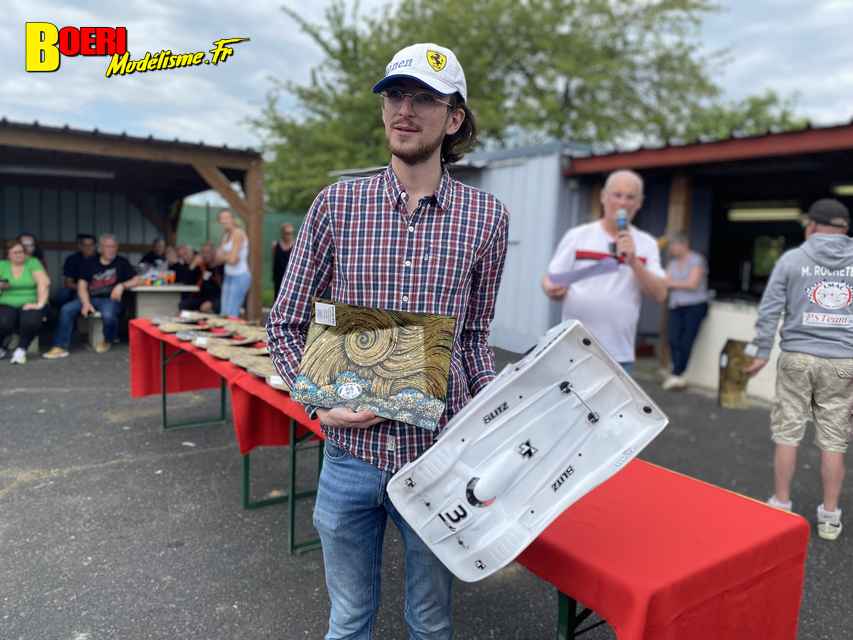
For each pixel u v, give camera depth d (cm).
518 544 125
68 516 299
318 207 139
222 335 360
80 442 406
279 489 337
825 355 287
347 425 129
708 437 453
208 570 254
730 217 957
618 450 130
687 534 155
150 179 969
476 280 145
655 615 128
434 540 129
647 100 1627
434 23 1470
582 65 1523
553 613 232
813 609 235
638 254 303
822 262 287
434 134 129
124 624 217
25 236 700
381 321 130
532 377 125
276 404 237
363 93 1359
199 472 360
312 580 249
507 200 768
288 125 1422
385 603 234
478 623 224
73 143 695
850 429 292
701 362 619
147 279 790
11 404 489
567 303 308
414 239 134
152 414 474
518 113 1491
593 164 673
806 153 526
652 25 1562
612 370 128
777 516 167
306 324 146
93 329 737
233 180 977
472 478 125
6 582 241
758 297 721
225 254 679
